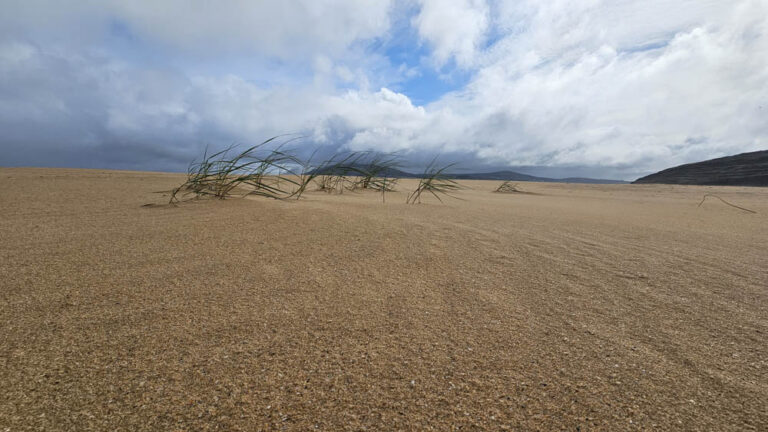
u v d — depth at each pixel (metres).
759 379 0.83
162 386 0.78
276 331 1.00
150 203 2.78
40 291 1.18
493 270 1.55
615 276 1.50
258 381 0.80
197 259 1.56
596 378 0.83
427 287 1.35
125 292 1.20
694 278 1.49
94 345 0.91
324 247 1.82
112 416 0.70
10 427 0.66
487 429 0.69
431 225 2.44
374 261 1.63
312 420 0.70
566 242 2.08
